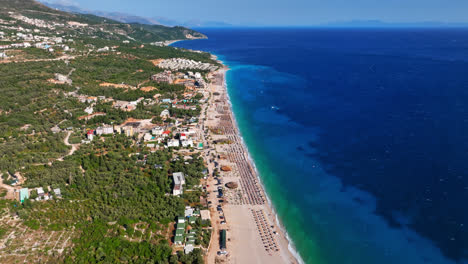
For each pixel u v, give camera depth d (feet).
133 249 366.63
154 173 536.42
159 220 418.72
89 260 348.79
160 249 364.58
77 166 543.80
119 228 398.01
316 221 435.53
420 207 451.94
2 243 367.04
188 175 528.63
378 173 545.85
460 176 521.24
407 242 391.04
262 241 396.16
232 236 401.49
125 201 450.71
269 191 504.84
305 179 538.88
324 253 380.17
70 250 360.89
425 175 530.27
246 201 473.67
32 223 400.26
